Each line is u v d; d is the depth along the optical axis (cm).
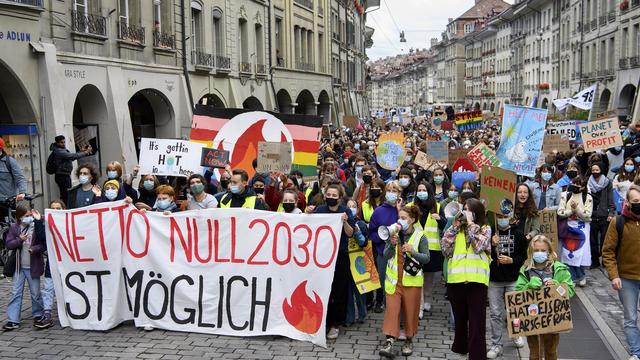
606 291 1079
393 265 772
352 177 1297
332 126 4956
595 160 1367
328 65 4822
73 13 1731
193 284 842
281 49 3747
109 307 854
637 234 736
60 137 1409
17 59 1507
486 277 717
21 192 1207
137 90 2081
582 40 4888
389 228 761
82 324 855
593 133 1580
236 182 901
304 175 1325
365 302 933
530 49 7056
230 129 1284
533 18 6906
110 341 814
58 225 857
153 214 851
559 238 1077
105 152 1914
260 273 829
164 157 1117
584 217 1052
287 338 827
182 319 846
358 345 807
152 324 855
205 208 927
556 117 3072
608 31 4206
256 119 1287
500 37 8656
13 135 1562
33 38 1563
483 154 1214
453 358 764
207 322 841
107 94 1900
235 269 834
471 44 10600
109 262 855
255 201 909
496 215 777
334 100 4997
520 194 796
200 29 2606
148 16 2184
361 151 1573
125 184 1047
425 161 1525
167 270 846
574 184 1066
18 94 1544
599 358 764
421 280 772
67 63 1692
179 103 2397
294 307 820
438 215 907
